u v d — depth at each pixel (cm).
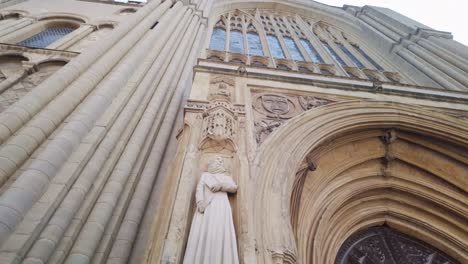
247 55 1136
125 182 393
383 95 648
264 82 608
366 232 573
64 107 437
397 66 1330
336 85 643
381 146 607
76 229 305
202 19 1187
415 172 616
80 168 354
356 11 1919
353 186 572
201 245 253
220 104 470
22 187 292
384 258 527
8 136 383
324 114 530
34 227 274
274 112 523
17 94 671
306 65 1186
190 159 360
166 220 290
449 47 1198
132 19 804
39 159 329
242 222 297
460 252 547
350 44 1708
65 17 1140
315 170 526
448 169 598
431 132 576
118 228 354
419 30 1373
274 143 433
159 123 550
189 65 821
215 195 314
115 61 596
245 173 359
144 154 464
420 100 657
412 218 585
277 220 323
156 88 603
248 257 265
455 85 1005
